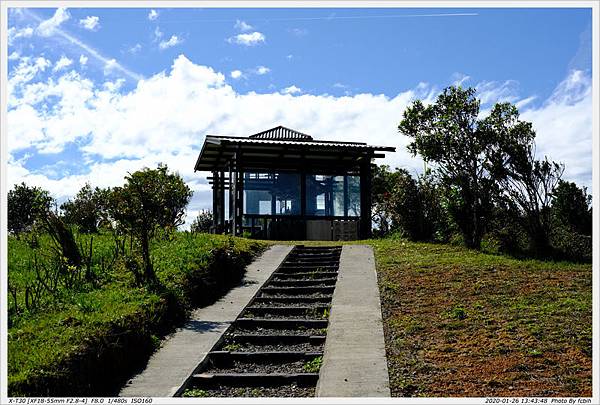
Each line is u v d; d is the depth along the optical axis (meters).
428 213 17.73
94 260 12.11
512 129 14.91
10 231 15.94
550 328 8.23
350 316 9.43
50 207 13.36
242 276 12.80
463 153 15.66
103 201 12.96
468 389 6.36
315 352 7.98
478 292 10.45
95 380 6.79
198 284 10.98
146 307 8.94
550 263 13.06
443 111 16.23
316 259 14.82
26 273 11.33
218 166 26.52
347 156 23.39
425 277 11.84
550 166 14.50
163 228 12.30
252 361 7.93
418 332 8.40
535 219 14.43
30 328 7.55
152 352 8.03
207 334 8.80
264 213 22.94
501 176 14.72
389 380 6.73
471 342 7.82
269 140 22.38
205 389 7.08
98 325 7.60
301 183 22.94
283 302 10.95
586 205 18.31
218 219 27.48
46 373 6.14
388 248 15.95
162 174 11.45
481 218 15.49
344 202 23.64
